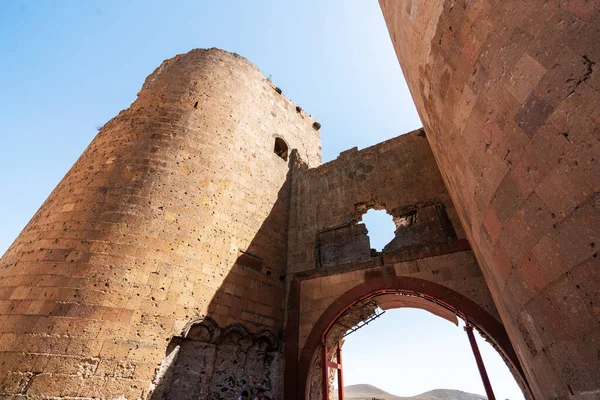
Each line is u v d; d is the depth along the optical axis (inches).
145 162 345.7
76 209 303.0
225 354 315.3
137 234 294.4
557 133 92.4
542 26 96.5
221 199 382.6
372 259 362.6
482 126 134.6
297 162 563.2
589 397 91.8
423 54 184.5
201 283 317.1
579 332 93.0
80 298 247.8
